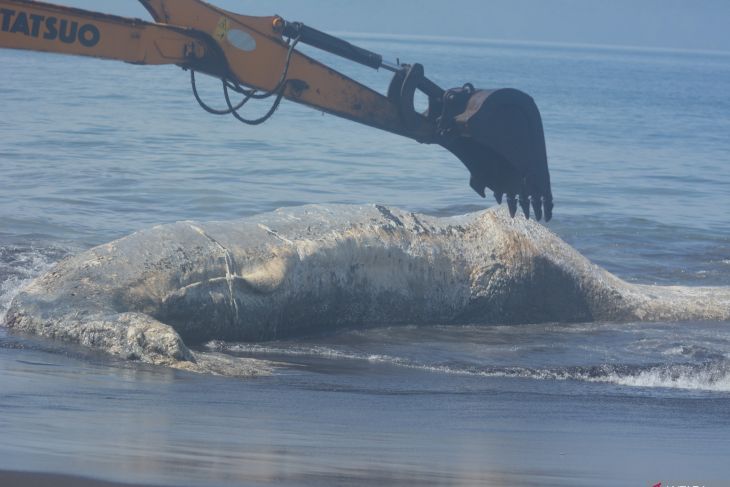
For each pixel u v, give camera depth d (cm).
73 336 2991
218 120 10138
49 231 4759
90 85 13788
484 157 3372
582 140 10825
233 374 2880
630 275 4753
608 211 6309
